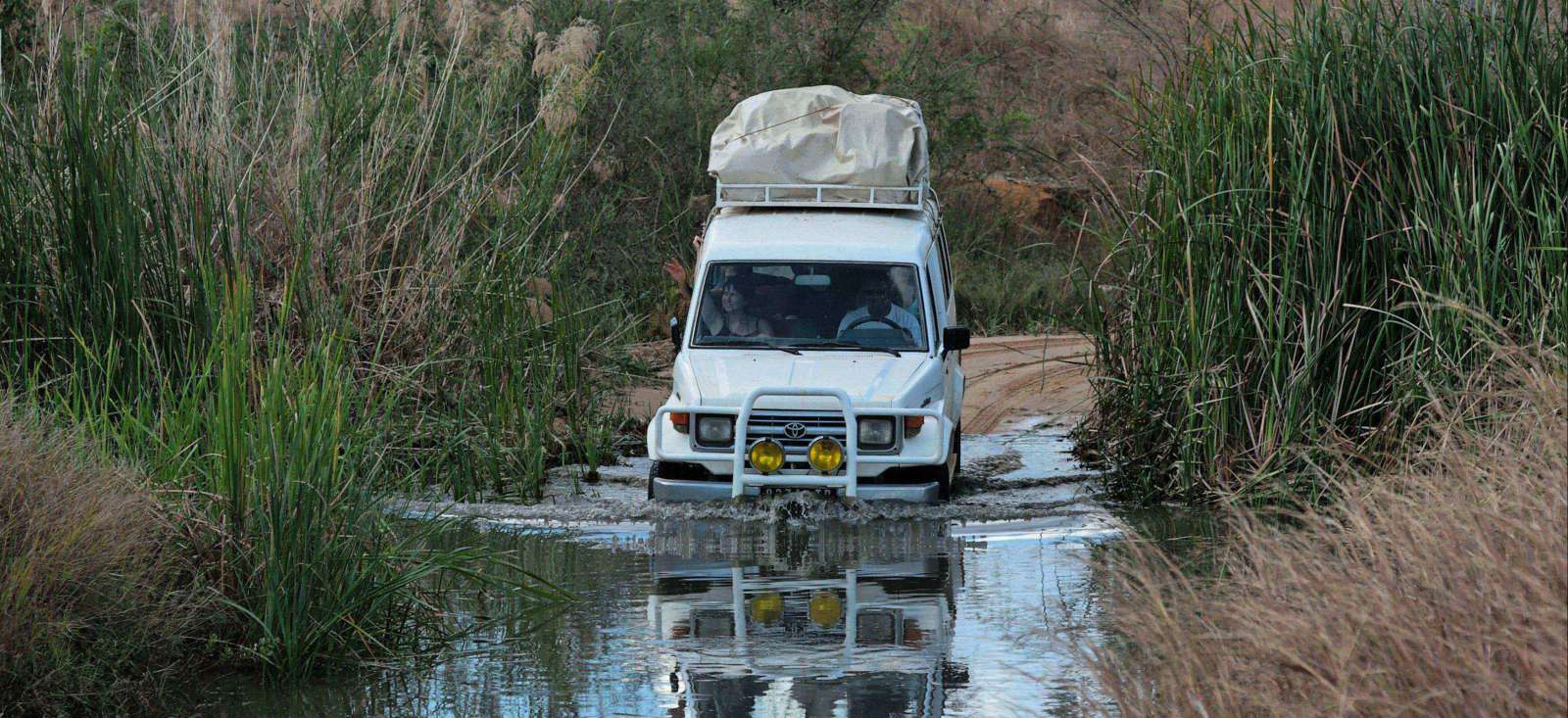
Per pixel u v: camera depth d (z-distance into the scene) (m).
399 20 22.48
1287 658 7.87
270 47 21.39
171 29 21.20
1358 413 17.92
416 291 20.86
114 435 12.79
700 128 36.31
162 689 10.90
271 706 10.56
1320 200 18.25
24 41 22.39
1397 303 17.98
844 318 19.91
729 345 19.83
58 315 16.11
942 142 44.44
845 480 17.97
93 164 16.27
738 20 40.25
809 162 22.36
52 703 10.19
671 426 18.80
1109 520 17.34
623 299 31.50
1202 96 19.20
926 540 16.52
